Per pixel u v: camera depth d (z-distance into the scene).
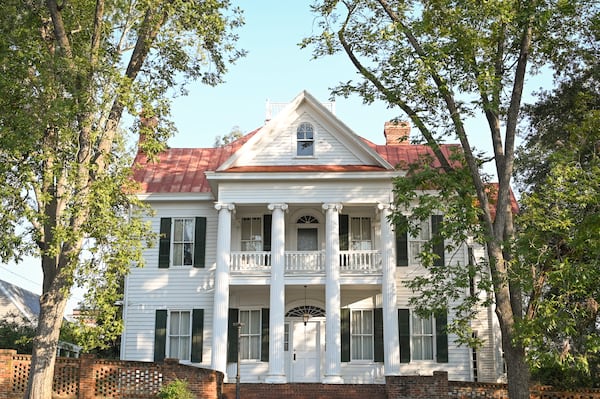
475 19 20.20
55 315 20.56
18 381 22.00
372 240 30.03
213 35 22.20
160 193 30.41
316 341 29.30
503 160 21.80
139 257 19.59
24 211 18.92
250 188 28.39
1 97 19.12
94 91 19.44
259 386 25.25
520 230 22.09
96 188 18.84
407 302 28.89
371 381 28.34
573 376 23.62
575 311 19.08
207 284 29.77
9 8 19.48
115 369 22.52
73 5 22.03
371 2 23.36
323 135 29.31
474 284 28.89
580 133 21.48
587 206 20.02
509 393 20.20
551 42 22.05
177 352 29.27
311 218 30.42
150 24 21.14
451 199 21.17
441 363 28.44
